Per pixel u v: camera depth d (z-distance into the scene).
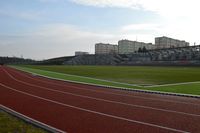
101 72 46.59
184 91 18.98
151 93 18.23
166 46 195.12
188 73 41.81
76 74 41.41
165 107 12.39
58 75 38.84
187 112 11.14
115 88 21.31
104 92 18.55
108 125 8.77
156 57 121.94
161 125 8.82
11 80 29.38
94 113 10.83
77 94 17.25
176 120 9.59
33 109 11.61
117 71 49.78
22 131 7.38
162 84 24.81
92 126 8.61
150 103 13.60
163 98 15.63
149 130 8.16
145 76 35.69
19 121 8.70
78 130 8.09
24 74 41.41
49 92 18.28
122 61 128.38
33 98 15.16
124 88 20.86
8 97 15.51
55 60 159.38
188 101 14.43
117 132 7.90
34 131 7.43
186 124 8.98
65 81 28.28
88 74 41.16
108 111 11.28
